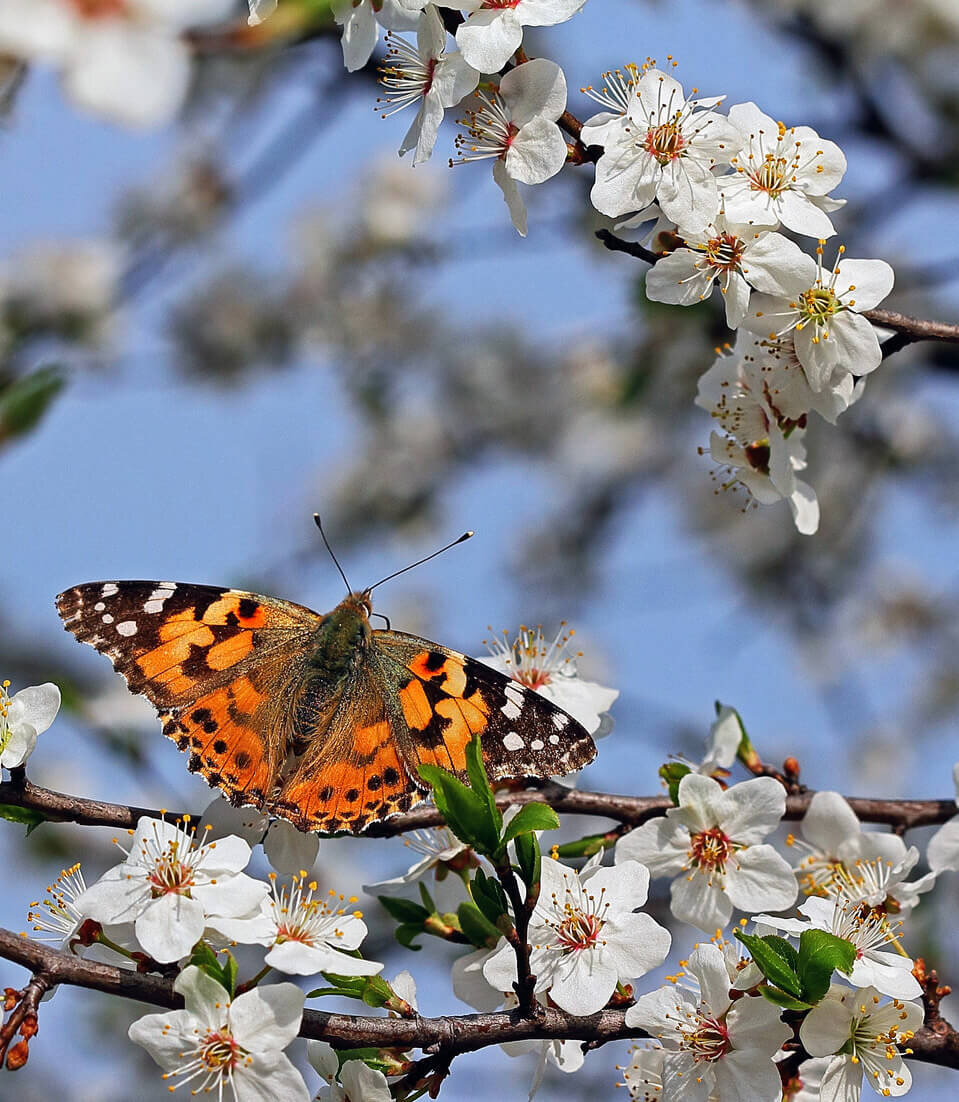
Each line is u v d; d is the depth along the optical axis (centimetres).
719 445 60
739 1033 55
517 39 56
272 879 57
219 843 56
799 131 58
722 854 58
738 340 60
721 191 57
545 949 56
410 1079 56
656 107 57
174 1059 55
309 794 57
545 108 57
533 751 58
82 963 55
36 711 56
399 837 58
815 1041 55
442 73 57
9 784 56
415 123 57
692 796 58
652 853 58
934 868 59
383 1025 55
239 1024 55
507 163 57
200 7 55
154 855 55
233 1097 54
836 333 58
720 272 57
